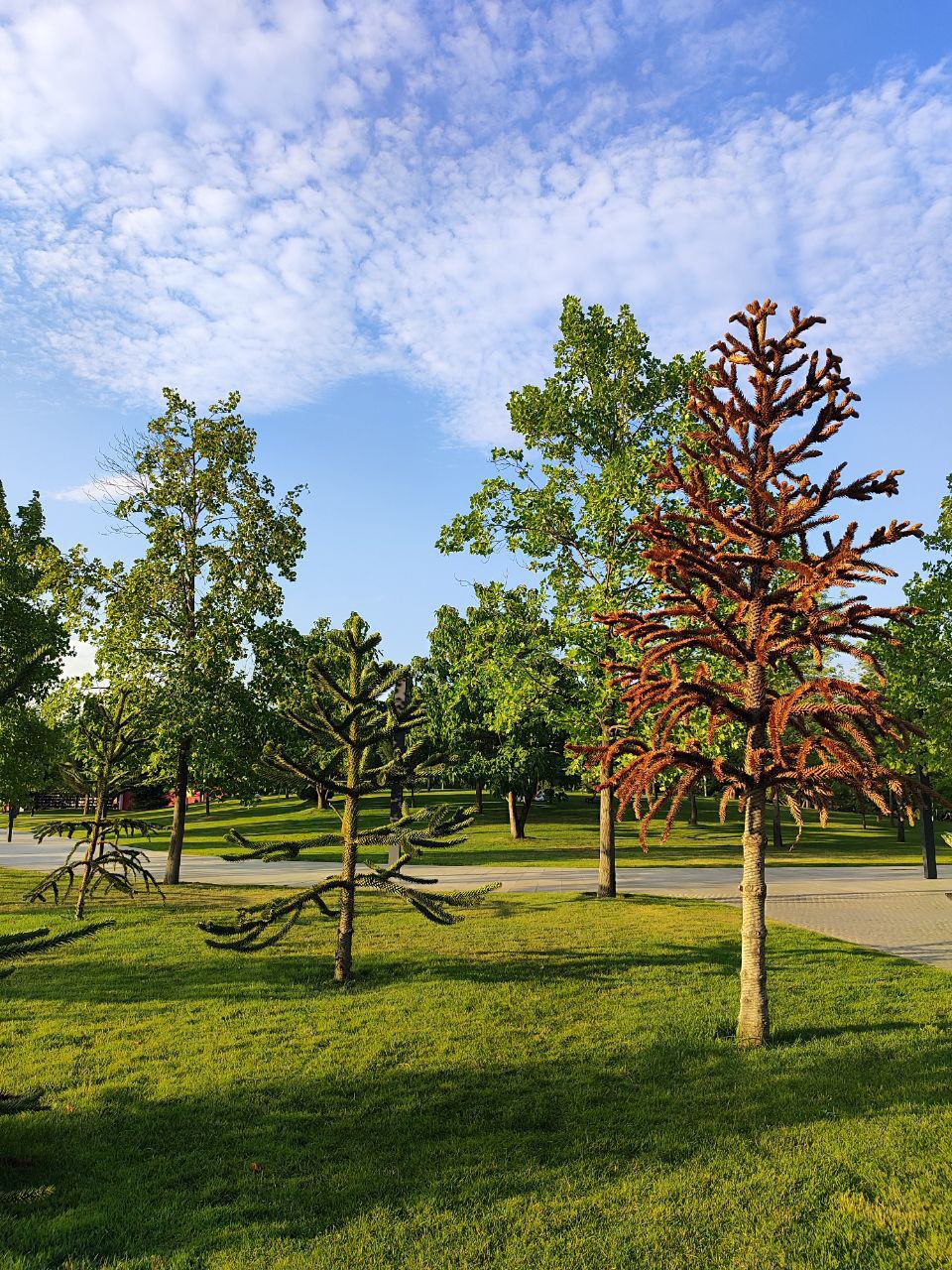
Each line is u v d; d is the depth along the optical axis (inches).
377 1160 225.9
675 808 302.2
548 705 745.6
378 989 405.7
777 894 762.8
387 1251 178.9
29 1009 373.1
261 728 841.5
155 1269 172.6
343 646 470.0
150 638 856.3
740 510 348.5
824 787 300.8
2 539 758.5
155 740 809.5
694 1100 262.4
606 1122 247.4
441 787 2527.1
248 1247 181.3
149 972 443.5
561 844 1366.9
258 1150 232.1
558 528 755.4
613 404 784.3
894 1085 268.7
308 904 679.7
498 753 1448.1
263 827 1617.9
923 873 938.7
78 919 616.1
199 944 519.2
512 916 629.3
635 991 397.4
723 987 402.6
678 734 576.7
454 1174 216.4
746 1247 177.6
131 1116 254.7
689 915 627.2
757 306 340.8
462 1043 322.7
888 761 699.4
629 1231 185.2
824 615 317.1
